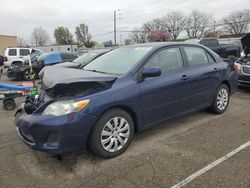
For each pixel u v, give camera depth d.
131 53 4.40
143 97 3.88
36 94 4.28
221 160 3.51
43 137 3.24
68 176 3.24
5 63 17.83
